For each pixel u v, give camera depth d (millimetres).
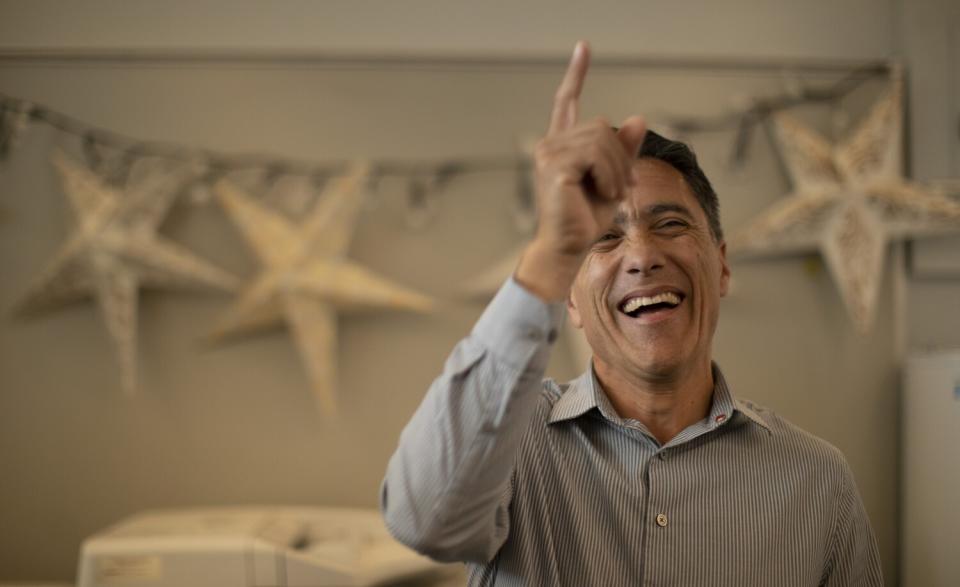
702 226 926
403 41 2113
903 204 2037
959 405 1871
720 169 2119
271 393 2062
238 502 2053
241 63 2084
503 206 2092
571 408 934
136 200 1964
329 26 2105
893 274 2137
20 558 2033
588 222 672
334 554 1663
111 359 2053
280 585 1614
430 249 2084
